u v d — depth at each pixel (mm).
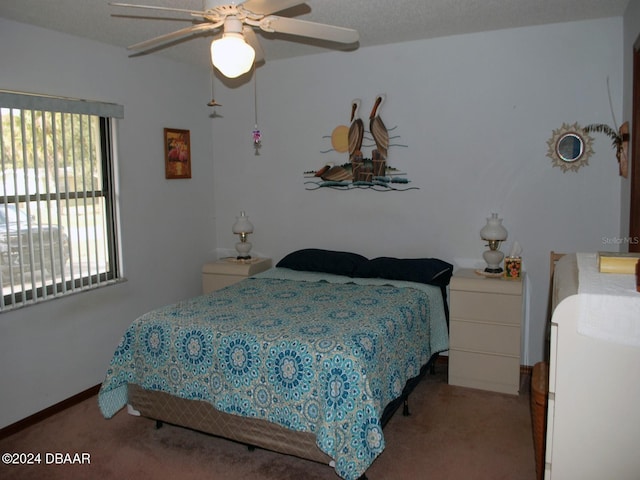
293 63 4352
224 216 4809
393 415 3088
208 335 2607
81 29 3236
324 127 4301
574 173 3549
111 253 3738
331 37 2436
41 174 3141
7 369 3010
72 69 3363
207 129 4680
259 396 2457
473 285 3422
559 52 3492
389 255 4180
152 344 2740
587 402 1792
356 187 4230
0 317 2959
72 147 3344
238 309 3027
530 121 3621
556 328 1787
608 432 1788
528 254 3736
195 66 4457
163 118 4148
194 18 3037
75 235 3398
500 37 3627
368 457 2219
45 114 3156
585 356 1768
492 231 3525
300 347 2398
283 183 4527
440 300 3639
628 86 3127
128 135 3816
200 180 4613
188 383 2637
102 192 3643
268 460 2666
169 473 2561
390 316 2885
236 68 2156
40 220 3139
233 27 2104
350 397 2244
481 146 3777
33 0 2705
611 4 3080
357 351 2361
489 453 2688
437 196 3959
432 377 3748
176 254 4352
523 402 3287
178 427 3029
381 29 3529
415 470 2543
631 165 2975
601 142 3457
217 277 4320
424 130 3938
